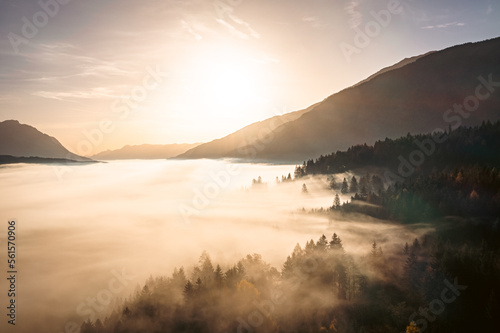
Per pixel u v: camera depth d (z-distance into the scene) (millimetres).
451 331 72188
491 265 85312
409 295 84125
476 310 75500
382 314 80125
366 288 89312
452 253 95375
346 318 81688
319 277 99125
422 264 93875
